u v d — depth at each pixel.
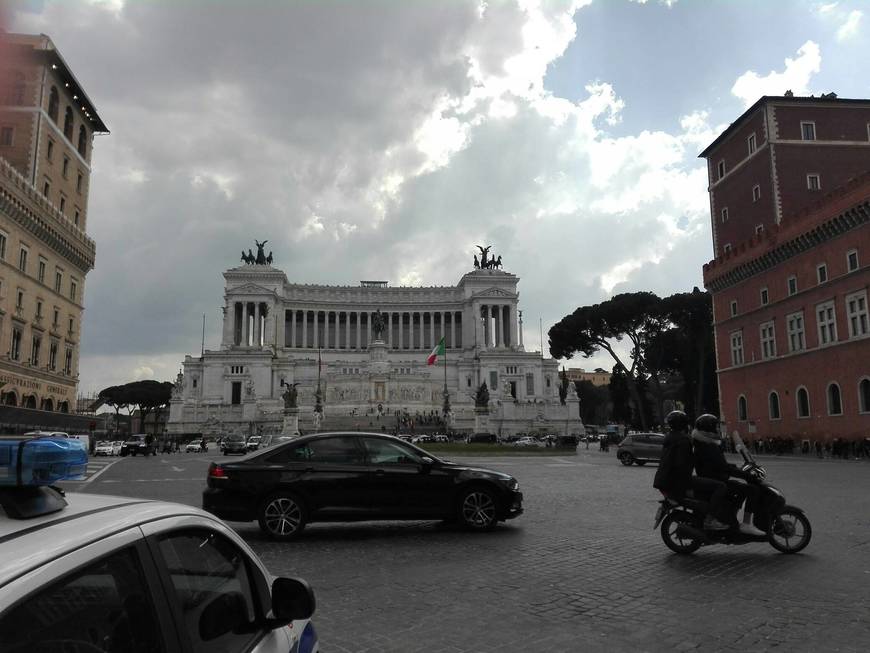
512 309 160.75
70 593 2.77
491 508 16.14
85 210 86.75
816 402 61.53
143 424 161.50
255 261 166.25
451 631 8.59
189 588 3.60
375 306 166.25
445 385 112.31
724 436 77.94
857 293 56.16
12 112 71.38
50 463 3.46
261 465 15.49
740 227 78.50
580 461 50.59
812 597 10.11
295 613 4.13
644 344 100.94
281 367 143.88
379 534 16.03
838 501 21.78
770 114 72.94
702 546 14.24
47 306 72.81
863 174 54.50
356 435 16.23
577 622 8.95
